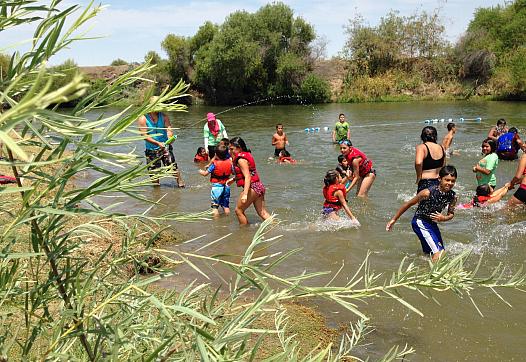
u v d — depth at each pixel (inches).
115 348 52.5
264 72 1627.7
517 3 1727.4
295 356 53.4
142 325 59.1
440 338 165.9
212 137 456.1
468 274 58.9
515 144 511.8
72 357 52.9
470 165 486.3
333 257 243.3
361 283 207.8
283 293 52.6
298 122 994.1
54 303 80.4
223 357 47.3
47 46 45.3
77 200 48.8
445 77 1637.6
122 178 50.0
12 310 65.8
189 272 212.1
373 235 277.3
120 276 63.9
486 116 1009.5
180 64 1675.7
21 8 46.8
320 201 359.6
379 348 159.9
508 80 1482.5
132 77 50.9
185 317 66.4
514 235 272.2
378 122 953.5
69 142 46.6
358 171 366.9
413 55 1726.1
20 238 53.0
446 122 922.1
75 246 56.3
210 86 1659.7
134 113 47.4
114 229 197.3
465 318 178.7
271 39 1609.3
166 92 49.6
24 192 47.3
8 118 29.1
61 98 28.7
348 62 1758.1
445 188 226.4
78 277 56.5
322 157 566.9
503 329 171.5
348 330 171.2
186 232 278.7
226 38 1577.3
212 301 60.6
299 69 1609.3
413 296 195.8
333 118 1066.7
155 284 190.1
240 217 298.2
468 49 1600.6
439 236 235.0
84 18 46.4
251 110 1357.0
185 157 578.9
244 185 295.3
